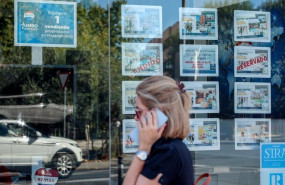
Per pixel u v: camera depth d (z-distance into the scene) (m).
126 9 4.18
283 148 4.46
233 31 4.41
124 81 4.15
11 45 3.95
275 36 4.49
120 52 4.16
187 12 4.30
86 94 4.07
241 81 4.41
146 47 4.21
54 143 3.99
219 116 4.34
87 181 4.04
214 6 4.36
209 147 4.31
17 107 3.93
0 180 3.89
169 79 2.22
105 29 4.14
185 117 2.15
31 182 3.96
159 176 2.05
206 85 4.33
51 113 4.00
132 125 4.13
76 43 4.08
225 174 4.33
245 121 4.39
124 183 2.14
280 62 4.49
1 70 3.91
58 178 4.00
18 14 3.97
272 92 4.46
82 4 4.10
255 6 4.45
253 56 4.44
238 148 4.38
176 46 4.27
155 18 4.23
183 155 2.09
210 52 4.34
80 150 4.04
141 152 2.14
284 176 4.46
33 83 3.96
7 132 3.91
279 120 4.46
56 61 4.04
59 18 4.05
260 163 4.41
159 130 2.15
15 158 3.93
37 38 4.00
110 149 4.08
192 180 2.12
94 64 4.11
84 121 4.05
